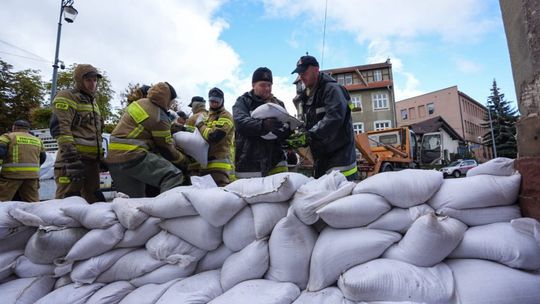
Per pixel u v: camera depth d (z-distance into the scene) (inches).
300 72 112.3
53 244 75.9
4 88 640.4
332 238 61.9
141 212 75.9
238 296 60.3
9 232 80.0
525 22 63.9
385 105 1240.2
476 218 59.5
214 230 72.2
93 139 129.3
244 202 71.2
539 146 59.1
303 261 63.2
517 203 60.9
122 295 72.7
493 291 50.7
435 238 53.3
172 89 111.6
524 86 64.6
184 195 73.3
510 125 1588.3
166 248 72.7
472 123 1925.4
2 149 160.7
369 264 57.4
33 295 74.7
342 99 104.5
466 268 55.4
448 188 61.6
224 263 72.1
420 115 1926.7
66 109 118.1
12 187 166.2
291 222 64.5
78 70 126.3
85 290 73.7
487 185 59.2
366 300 53.7
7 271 79.4
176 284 69.7
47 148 302.7
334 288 59.7
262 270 66.4
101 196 124.7
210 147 128.7
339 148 111.3
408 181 61.4
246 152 117.8
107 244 75.8
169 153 111.0
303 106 123.6
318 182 70.0
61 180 123.0
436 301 51.0
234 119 116.0
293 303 58.8
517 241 53.8
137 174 102.6
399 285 52.4
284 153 129.3
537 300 50.5
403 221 60.0
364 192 63.8
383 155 466.9
